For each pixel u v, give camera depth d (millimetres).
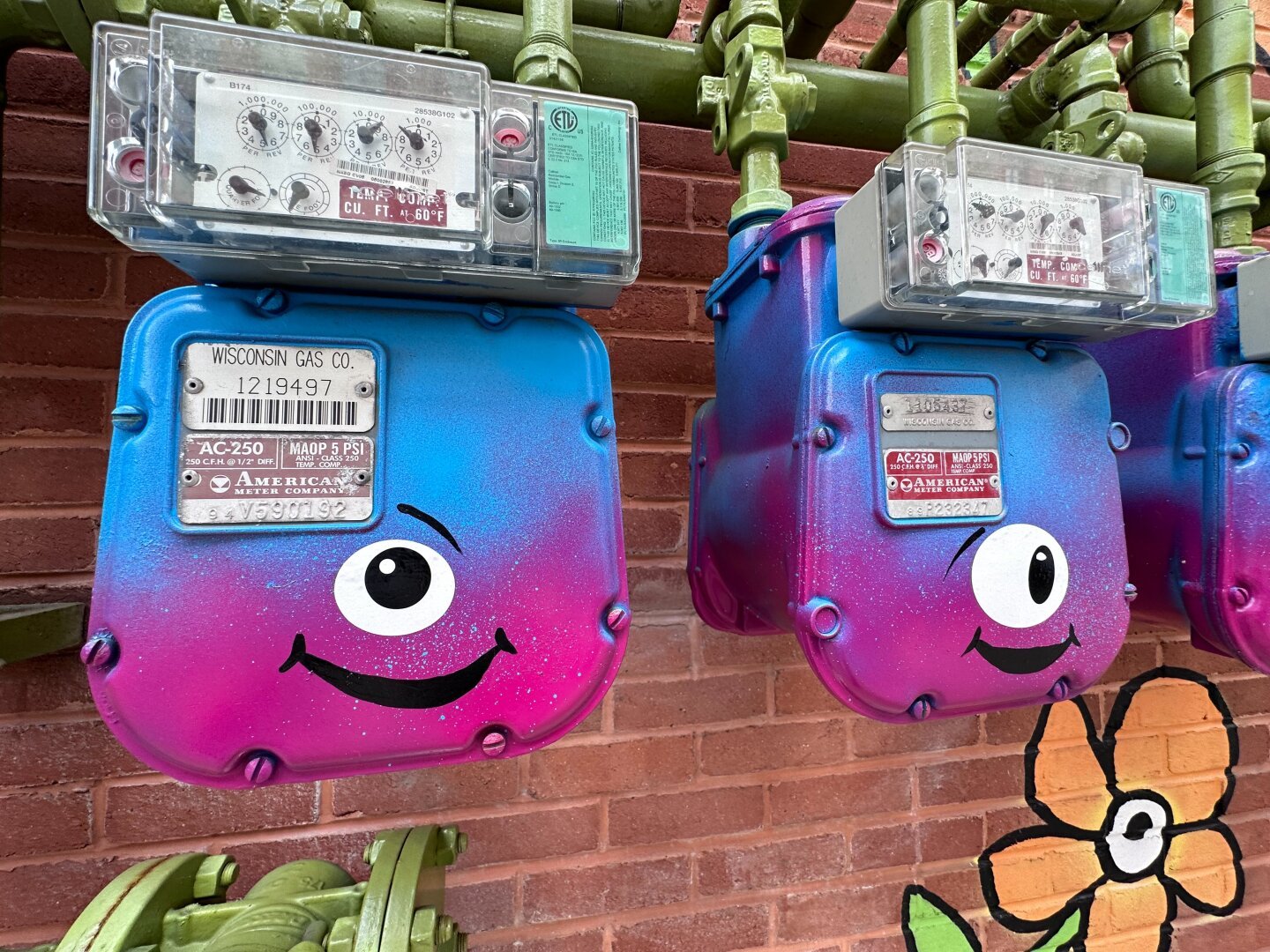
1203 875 1345
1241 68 920
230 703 505
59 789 881
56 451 883
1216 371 791
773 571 721
